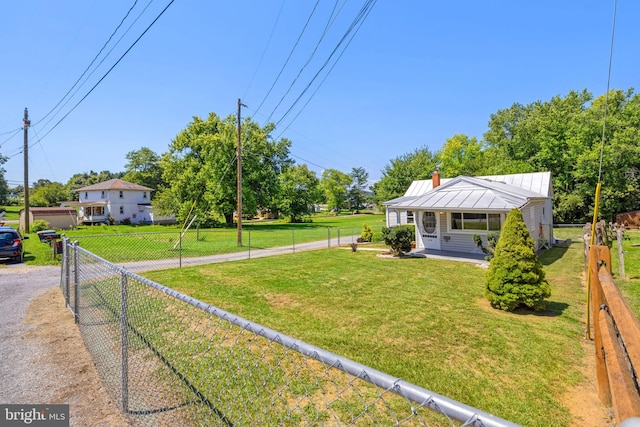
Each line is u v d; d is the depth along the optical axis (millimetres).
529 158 33969
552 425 3281
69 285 6609
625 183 28484
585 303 7508
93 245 18297
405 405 3438
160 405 3115
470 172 40750
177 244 19062
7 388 3613
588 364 4559
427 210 14984
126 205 45812
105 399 3354
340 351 4859
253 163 38125
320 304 7258
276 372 3994
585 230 10328
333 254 15430
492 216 14547
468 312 6762
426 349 4984
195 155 40312
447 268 11672
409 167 34719
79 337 5102
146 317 3797
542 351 4938
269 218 65125
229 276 10172
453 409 994
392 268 11664
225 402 3229
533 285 6668
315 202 59219
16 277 10164
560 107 34344
